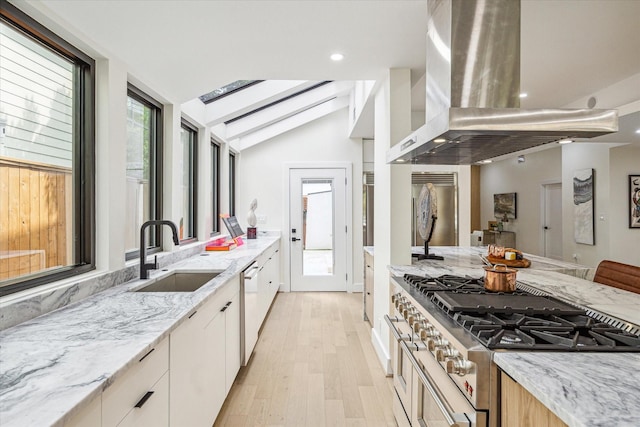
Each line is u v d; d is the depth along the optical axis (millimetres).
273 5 1730
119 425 985
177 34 1935
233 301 2428
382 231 2910
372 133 4996
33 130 1576
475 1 1548
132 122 2500
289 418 2146
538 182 6965
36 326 1283
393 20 1912
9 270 1445
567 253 5945
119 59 2039
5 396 792
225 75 2609
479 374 1016
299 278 5406
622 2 1798
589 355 995
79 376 891
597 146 5336
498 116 1327
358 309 4449
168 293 1777
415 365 1516
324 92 4566
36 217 1588
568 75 2873
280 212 5414
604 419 681
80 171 1855
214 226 4504
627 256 5137
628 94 2932
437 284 1853
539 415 847
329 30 2008
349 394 2428
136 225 2537
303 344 3311
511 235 7621
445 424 1262
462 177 4645
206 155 3648
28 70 1553
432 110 1718
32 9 1460
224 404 2297
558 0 1779
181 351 1464
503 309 1361
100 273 1836
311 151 5398
